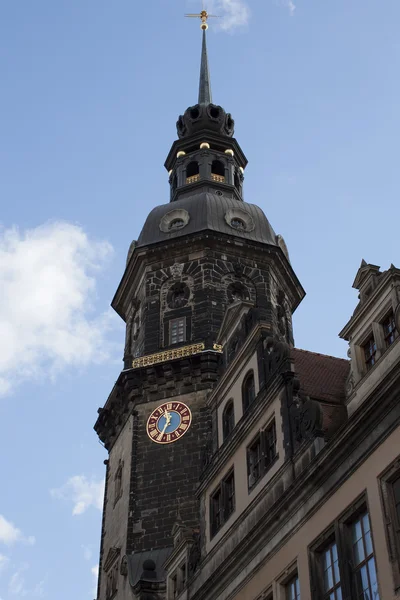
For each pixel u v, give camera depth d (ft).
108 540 164.04
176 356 170.91
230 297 181.16
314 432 93.66
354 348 91.56
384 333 88.33
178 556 123.95
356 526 81.92
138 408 169.68
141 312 185.16
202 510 118.11
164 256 188.55
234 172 219.20
